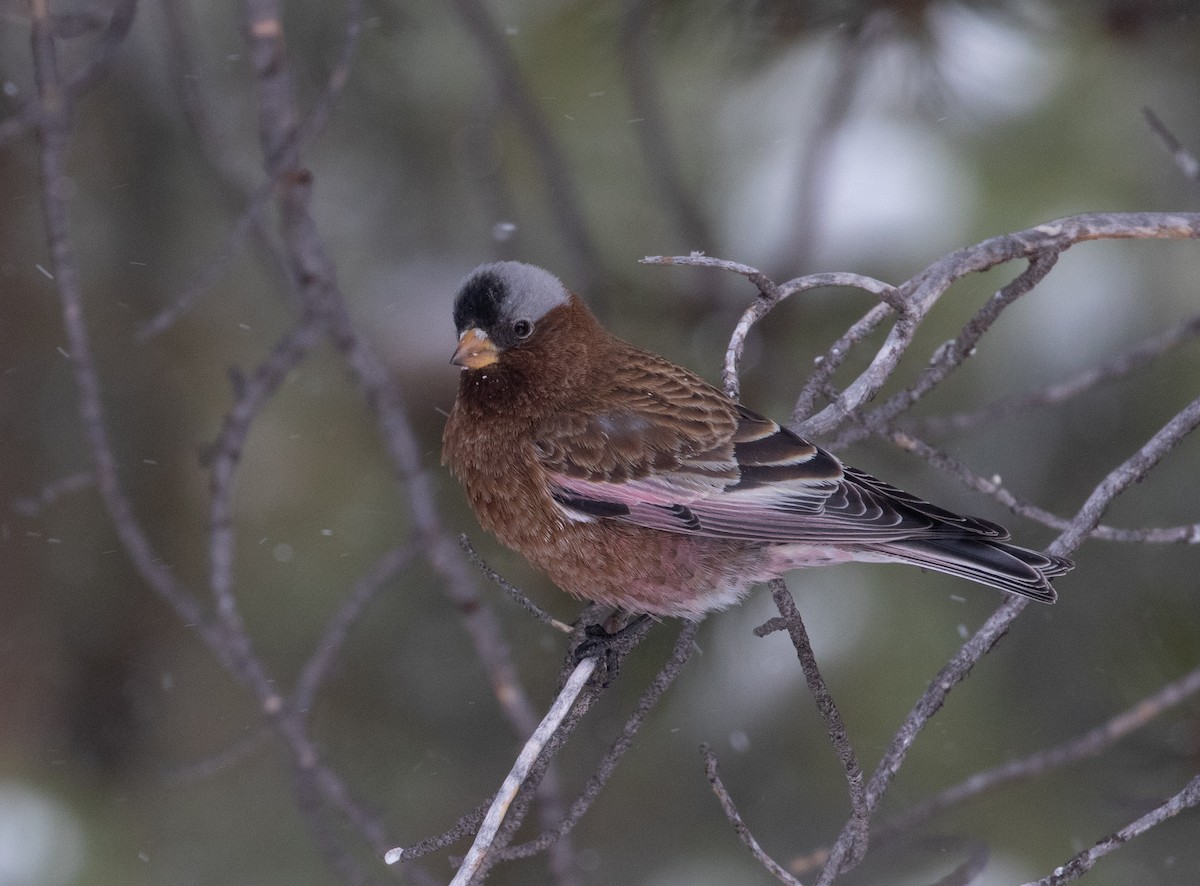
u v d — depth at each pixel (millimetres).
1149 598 10930
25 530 13531
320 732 12055
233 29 12328
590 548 8648
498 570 11289
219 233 12812
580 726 11422
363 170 12578
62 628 13656
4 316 13469
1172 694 8664
